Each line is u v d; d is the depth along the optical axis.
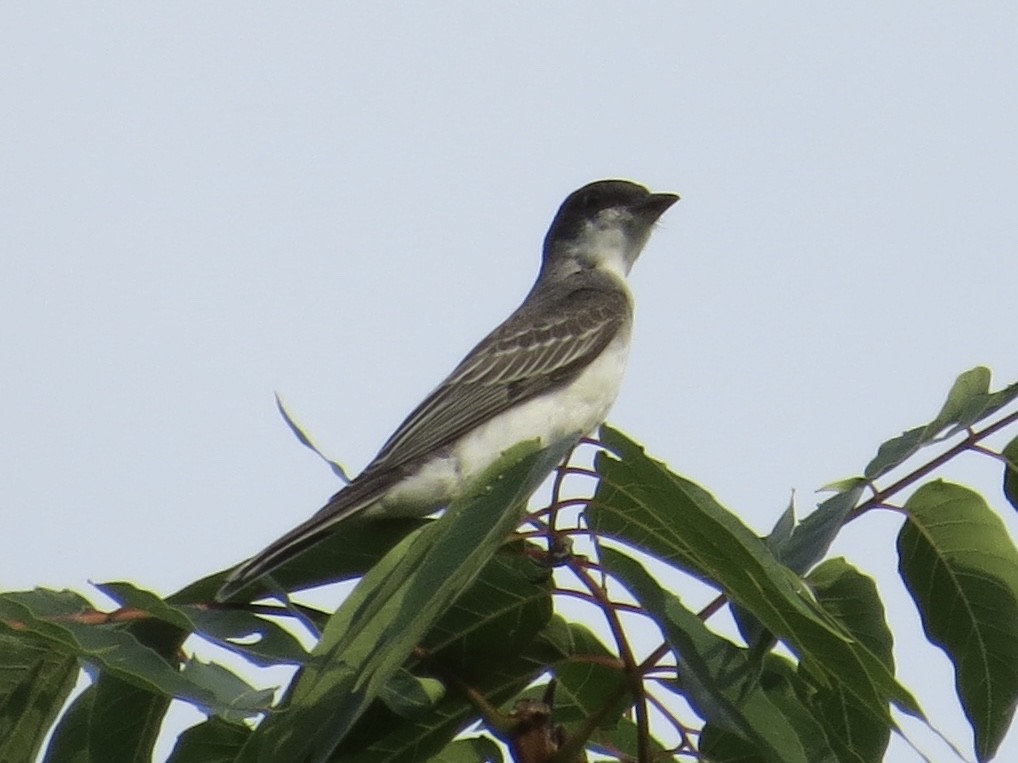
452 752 7.85
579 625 7.62
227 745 7.18
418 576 5.84
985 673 7.31
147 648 5.98
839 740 7.15
